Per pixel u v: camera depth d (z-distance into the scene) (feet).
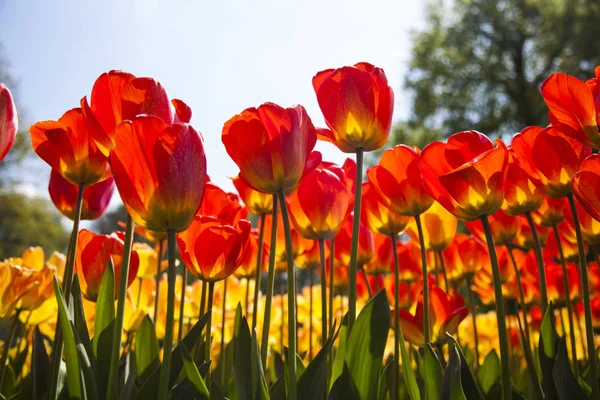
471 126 35.91
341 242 2.75
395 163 2.26
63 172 2.06
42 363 2.14
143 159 1.67
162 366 1.66
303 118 1.92
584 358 3.07
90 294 2.22
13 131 1.92
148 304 3.22
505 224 2.72
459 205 1.94
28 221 45.91
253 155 1.85
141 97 1.82
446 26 38.88
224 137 1.90
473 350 4.00
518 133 2.27
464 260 3.24
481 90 37.04
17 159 42.86
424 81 37.47
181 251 2.04
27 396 2.26
